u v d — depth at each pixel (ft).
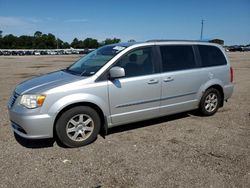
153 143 17.58
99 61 18.52
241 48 259.80
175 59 20.63
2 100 29.96
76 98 16.33
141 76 18.67
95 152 16.28
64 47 434.71
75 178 13.39
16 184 12.87
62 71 20.30
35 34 439.22
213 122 21.72
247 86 39.50
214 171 13.97
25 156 15.78
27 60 133.69
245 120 22.25
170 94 20.12
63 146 17.13
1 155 15.89
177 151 16.35
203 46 22.58
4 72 65.41
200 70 21.79
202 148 16.79
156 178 13.34
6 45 415.64
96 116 17.30
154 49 19.71
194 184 12.80
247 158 15.40
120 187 12.61
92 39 434.30
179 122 21.67
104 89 17.22
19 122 16.03
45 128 15.90
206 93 22.48
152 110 19.42
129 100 18.26
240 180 13.10
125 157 15.60
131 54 18.56
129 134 19.16
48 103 15.81
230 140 18.04
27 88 16.74
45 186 12.72
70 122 16.66
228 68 23.75
